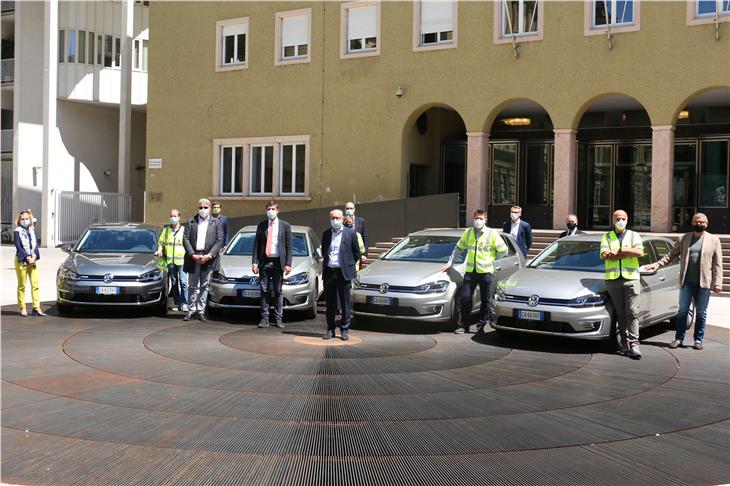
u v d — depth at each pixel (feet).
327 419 22.94
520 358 32.60
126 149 108.37
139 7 120.78
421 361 31.60
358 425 22.38
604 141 78.38
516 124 82.02
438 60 73.10
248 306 41.83
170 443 20.44
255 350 33.30
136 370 29.12
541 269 37.78
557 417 23.52
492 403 25.07
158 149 89.15
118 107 123.54
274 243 39.88
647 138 76.13
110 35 118.32
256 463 18.99
